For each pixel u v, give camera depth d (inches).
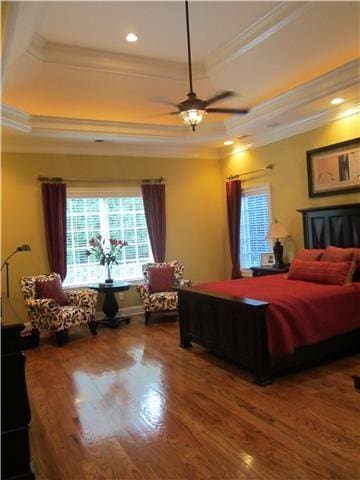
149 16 146.0
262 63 179.9
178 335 208.7
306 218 217.9
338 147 203.3
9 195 226.1
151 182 269.0
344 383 134.6
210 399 128.0
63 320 197.8
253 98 216.1
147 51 173.6
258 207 263.3
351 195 199.0
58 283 219.9
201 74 194.2
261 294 154.6
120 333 218.7
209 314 165.6
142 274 265.6
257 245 266.1
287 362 142.0
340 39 160.4
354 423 107.4
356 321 158.7
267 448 97.8
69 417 121.6
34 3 108.9
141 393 136.3
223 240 294.4
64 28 151.3
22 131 204.5
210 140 258.1
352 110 194.7
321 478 85.3
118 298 259.0
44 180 234.8
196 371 154.2
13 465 86.7
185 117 145.4
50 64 169.5
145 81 193.3
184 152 279.7
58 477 91.5
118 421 117.1
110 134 229.1
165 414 119.6
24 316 227.6
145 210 264.2
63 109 215.0
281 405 120.6
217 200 294.5
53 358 180.7
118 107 219.0
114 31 155.6
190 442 103.0
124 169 261.4
